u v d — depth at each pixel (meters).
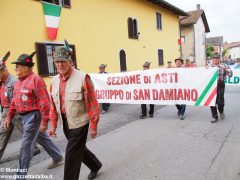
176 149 5.29
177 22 25.56
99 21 13.93
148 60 19.59
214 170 4.27
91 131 3.46
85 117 3.48
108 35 14.73
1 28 8.88
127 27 16.78
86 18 12.92
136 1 17.92
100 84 8.89
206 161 4.63
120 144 5.79
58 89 3.49
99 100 9.00
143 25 18.88
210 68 7.24
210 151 5.09
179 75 7.62
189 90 7.54
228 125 6.93
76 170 3.45
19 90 3.95
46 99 3.88
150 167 4.49
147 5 19.52
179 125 7.20
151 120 8.01
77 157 3.45
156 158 4.87
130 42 17.14
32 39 10.01
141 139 6.07
